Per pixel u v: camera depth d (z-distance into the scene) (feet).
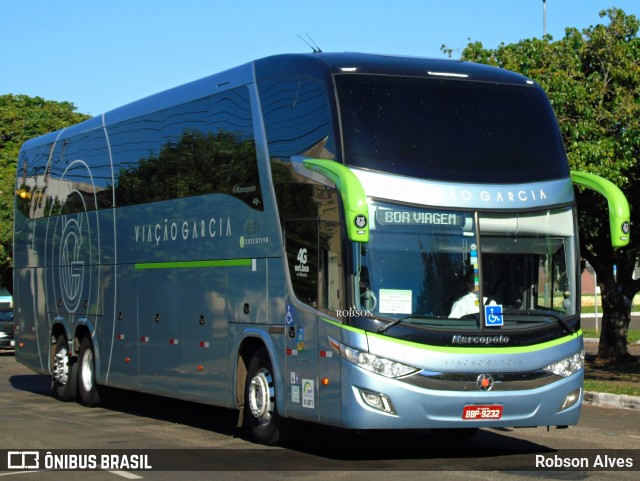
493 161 36.99
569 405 36.68
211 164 44.78
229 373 42.65
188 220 46.62
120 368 53.67
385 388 34.12
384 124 36.17
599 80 67.00
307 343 36.86
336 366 35.06
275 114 39.86
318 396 36.11
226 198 43.21
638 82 66.18
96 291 56.80
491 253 35.99
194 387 45.85
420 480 32.04
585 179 39.27
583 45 69.36
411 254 35.09
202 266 45.16
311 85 37.68
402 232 35.12
